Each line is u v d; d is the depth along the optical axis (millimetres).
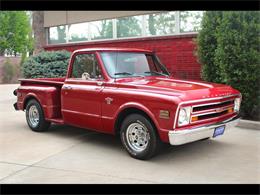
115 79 6309
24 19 36469
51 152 6375
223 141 6957
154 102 5449
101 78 6422
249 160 5793
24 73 12750
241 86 8117
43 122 7777
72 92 6867
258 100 8109
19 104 8375
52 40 15352
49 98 7500
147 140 5684
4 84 26281
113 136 7547
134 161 5805
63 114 7156
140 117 5715
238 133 7555
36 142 7078
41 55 12633
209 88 5926
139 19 12031
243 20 7926
